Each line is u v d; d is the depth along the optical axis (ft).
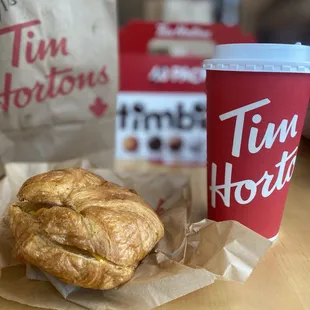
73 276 0.85
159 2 3.28
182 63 2.16
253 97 0.99
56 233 0.86
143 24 2.46
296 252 1.11
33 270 0.94
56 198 0.96
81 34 1.57
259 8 2.57
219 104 1.05
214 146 1.10
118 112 2.08
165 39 2.48
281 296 0.93
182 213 1.18
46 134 1.65
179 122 2.09
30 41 1.49
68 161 1.53
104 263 0.86
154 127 2.10
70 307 0.87
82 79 1.63
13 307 0.89
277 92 0.98
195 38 2.44
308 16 2.23
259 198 1.09
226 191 1.11
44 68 1.55
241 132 1.03
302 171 1.60
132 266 0.90
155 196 1.35
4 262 0.99
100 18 1.59
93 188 1.01
